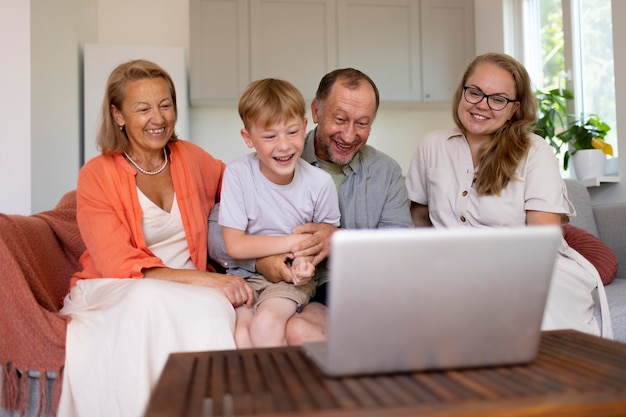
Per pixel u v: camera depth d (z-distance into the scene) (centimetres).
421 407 62
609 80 314
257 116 150
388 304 72
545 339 95
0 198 291
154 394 68
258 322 137
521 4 391
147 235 168
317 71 407
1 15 292
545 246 75
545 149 178
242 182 162
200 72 395
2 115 291
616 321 171
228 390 69
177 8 426
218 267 185
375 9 416
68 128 354
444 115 460
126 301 133
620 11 284
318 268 169
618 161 289
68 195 212
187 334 132
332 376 74
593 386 69
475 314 75
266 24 402
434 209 190
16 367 138
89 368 134
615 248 240
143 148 169
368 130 172
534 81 385
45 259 175
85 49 369
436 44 423
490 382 71
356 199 180
